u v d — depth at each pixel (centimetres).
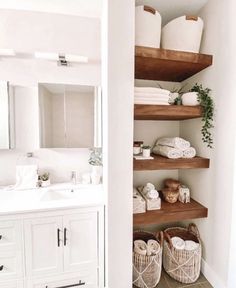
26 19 153
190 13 153
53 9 153
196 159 140
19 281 124
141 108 125
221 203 130
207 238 146
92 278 136
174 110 131
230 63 120
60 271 130
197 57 133
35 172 157
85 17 161
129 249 123
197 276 143
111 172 115
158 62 133
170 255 147
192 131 162
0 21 149
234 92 118
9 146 157
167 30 138
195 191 161
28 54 155
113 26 108
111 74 110
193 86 157
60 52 160
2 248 120
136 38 124
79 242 132
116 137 114
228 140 123
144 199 145
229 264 120
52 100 160
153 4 142
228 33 122
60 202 131
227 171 124
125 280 124
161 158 140
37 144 162
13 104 156
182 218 141
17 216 119
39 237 125
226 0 123
